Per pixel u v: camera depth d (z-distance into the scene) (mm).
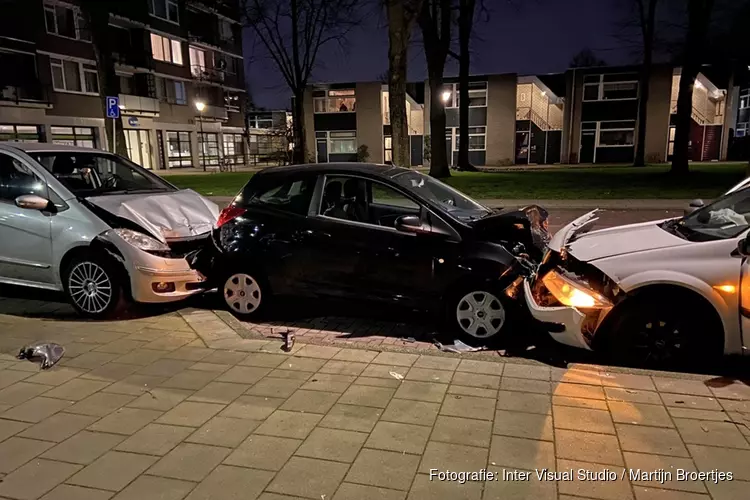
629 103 40469
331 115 45000
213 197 18281
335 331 5676
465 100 33281
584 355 4828
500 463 3076
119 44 37500
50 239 5805
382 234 5484
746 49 30578
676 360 4285
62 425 3533
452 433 3389
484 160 44031
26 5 29797
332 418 3592
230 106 51125
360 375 4238
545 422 3498
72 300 5797
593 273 4477
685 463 3043
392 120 16422
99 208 5816
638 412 3598
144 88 39344
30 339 5090
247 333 5191
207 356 4648
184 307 6332
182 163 43969
